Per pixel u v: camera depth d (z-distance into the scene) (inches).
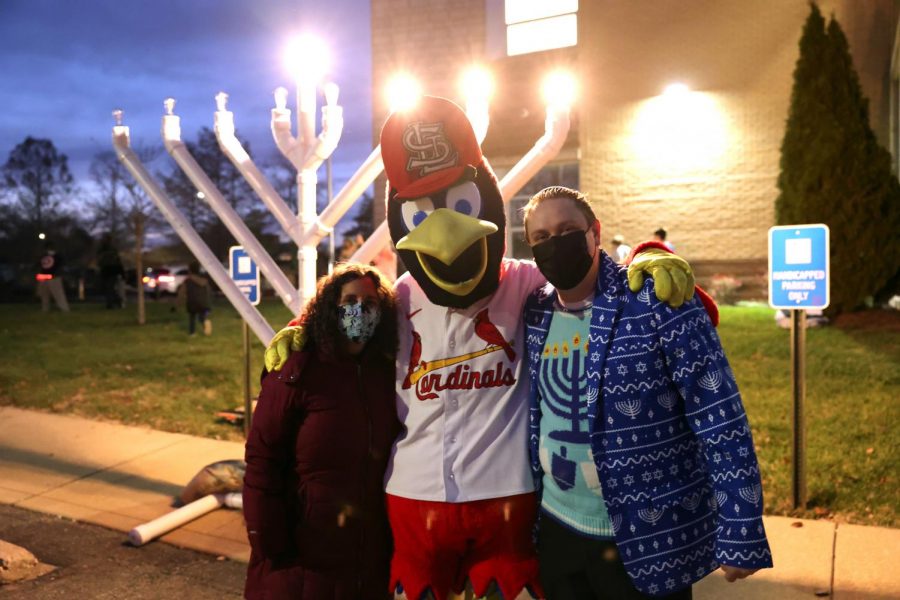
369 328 97.0
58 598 150.9
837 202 430.0
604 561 86.9
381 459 101.0
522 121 662.5
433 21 676.1
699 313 83.8
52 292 787.4
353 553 99.7
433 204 99.0
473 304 98.8
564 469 88.7
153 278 1170.0
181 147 167.6
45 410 307.9
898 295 443.5
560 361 90.0
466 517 95.3
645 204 639.1
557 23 649.0
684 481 84.1
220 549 173.5
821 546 162.4
